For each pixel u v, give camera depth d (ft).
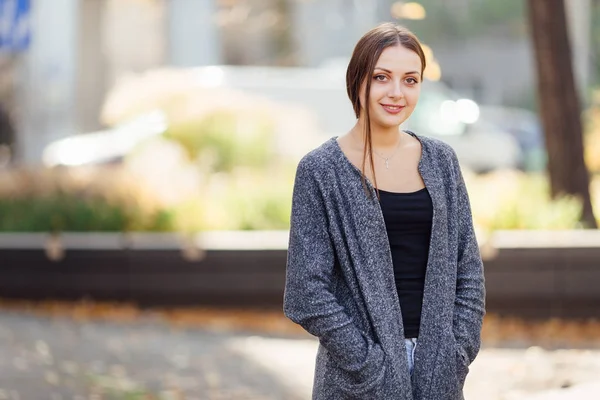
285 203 38.24
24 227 38.19
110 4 98.68
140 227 37.81
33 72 80.94
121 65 100.07
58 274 34.45
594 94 74.95
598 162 60.95
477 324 12.25
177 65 87.51
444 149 12.53
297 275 11.97
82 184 40.86
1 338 29.58
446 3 130.41
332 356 11.97
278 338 30.25
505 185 38.37
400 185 12.19
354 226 11.89
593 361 26.22
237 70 67.62
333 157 12.11
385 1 79.41
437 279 12.01
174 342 29.48
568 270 31.30
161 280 33.60
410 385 11.80
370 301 11.76
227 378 24.95
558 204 35.73
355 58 12.28
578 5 104.22
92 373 25.20
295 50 87.25
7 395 22.84
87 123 90.02
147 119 55.52
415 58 12.19
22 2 46.55
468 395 22.56
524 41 132.46
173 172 40.01
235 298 33.17
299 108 52.47
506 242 31.42
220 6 87.10
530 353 27.63
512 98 133.39
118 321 32.58
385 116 12.08
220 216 37.68
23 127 80.79
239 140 48.21
